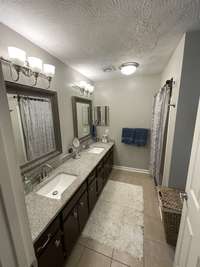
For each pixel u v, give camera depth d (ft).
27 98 4.56
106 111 10.91
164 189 5.50
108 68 7.55
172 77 5.79
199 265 2.23
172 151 5.20
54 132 5.97
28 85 4.50
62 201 3.98
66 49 5.23
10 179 1.27
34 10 3.18
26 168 4.54
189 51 4.35
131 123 10.50
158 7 3.19
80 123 8.63
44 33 4.15
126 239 5.32
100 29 4.01
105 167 8.71
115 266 4.44
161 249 4.93
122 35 4.38
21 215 1.43
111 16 3.47
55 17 3.45
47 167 5.54
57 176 5.59
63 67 6.56
